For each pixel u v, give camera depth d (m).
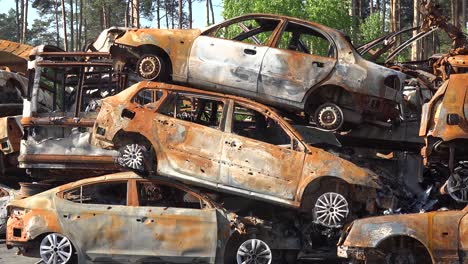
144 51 12.73
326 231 10.90
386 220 9.60
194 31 12.62
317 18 28.69
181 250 10.52
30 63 13.65
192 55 12.43
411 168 12.62
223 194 11.53
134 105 11.52
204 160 11.21
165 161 11.28
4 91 17.31
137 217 10.60
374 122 12.42
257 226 10.73
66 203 10.73
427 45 42.47
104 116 11.62
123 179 10.94
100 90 14.07
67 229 10.60
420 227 9.35
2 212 14.89
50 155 13.31
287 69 12.07
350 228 10.05
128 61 13.30
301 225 11.15
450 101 10.93
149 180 10.94
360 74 11.95
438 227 9.30
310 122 13.11
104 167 13.20
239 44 12.31
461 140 10.98
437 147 11.20
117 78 13.60
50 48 13.86
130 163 11.19
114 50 13.14
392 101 12.34
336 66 12.00
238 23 13.34
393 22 38.09
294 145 11.02
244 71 12.18
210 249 10.52
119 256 10.56
